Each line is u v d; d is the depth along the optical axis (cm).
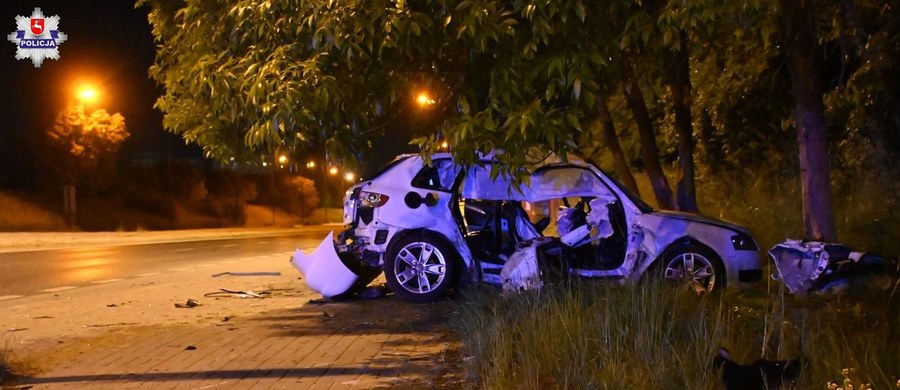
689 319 639
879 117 1322
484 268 983
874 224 1145
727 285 938
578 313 647
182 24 801
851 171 1395
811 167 945
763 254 1179
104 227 4088
